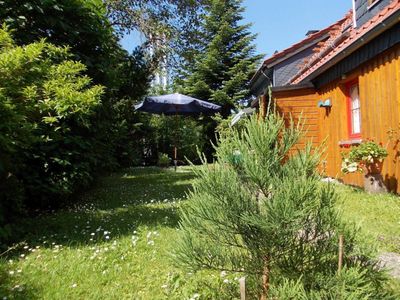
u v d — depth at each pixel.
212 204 2.15
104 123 7.20
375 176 6.48
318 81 10.06
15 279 2.97
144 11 13.74
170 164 21.73
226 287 2.58
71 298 2.70
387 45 6.18
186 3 14.41
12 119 3.68
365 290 1.88
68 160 5.82
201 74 26.34
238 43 26.62
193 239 2.25
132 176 12.87
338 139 8.92
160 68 14.78
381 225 4.33
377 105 6.77
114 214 5.64
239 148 2.21
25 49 3.76
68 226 4.83
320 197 2.08
